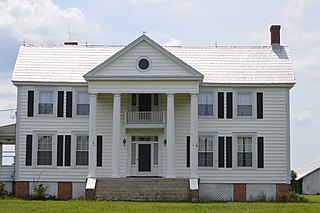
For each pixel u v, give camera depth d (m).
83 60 47.28
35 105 44.84
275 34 49.16
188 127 44.69
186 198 41.28
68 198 44.03
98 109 44.91
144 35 43.09
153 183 41.78
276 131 44.84
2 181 45.06
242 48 48.75
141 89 43.16
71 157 44.72
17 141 44.62
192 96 43.19
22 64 46.09
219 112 44.94
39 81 44.78
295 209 32.28
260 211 30.72
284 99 45.03
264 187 44.56
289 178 44.56
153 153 45.09
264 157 44.72
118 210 30.80
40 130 44.78
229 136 44.81
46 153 44.81
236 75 45.69
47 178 44.56
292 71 45.94
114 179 41.94
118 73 43.12
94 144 42.88
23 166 44.53
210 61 47.34
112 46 49.03
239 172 44.62
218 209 31.94
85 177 44.62
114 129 42.94
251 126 44.91
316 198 47.66
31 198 43.22
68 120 44.94
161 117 44.47
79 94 45.22
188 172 44.41
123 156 44.78
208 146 44.81
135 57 43.25
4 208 31.62
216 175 44.56
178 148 44.56
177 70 43.16
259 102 45.00
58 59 47.09
